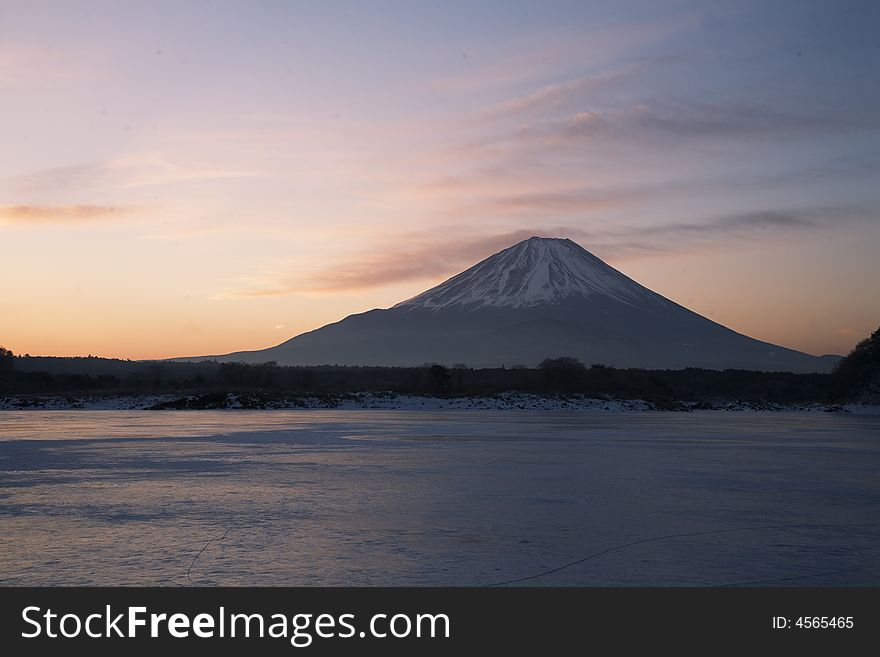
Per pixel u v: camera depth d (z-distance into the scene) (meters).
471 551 13.88
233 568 12.75
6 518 16.78
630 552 13.88
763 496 20.62
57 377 99.69
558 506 18.64
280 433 42.34
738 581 12.28
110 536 14.96
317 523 16.31
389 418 60.12
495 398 86.44
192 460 28.31
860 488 22.33
